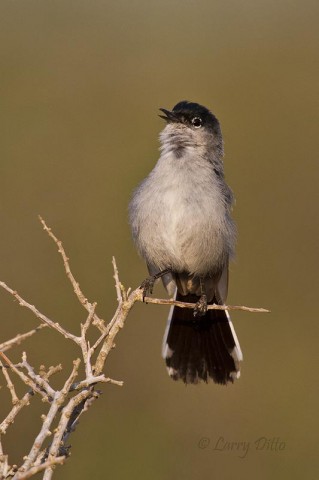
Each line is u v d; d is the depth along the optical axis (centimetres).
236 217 1705
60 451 654
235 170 1762
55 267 1541
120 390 1385
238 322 1549
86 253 1568
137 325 1450
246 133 1811
